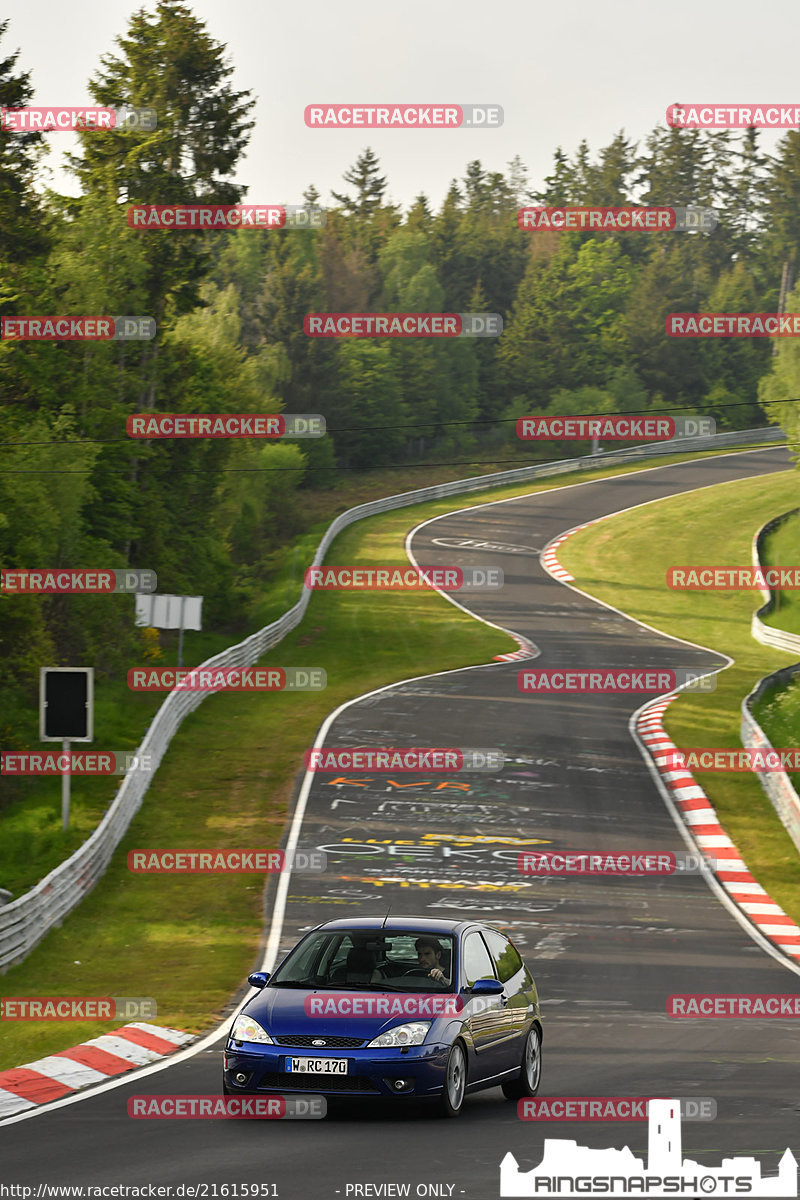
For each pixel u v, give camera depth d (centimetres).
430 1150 1903
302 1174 1745
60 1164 1823
